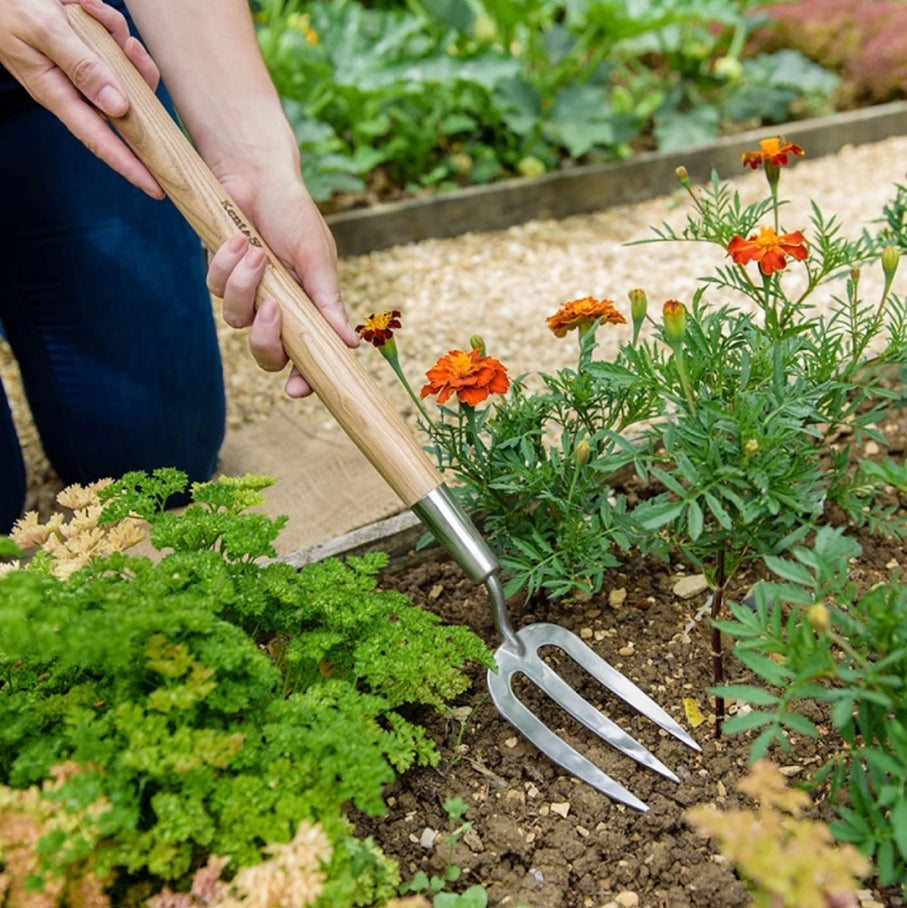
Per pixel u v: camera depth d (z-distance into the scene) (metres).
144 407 2.20
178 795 1.14
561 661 1.58
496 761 1.44
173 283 2.17
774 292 1.60
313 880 1.05
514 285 3.07
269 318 1.47
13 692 1.34
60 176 2.04
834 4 4.27
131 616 1.13
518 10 3.71
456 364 1.50
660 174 3.66
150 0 1.72
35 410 2.29
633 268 3.12
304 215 1.70
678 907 1.23
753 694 1.12
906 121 4.02
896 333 1.57
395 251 3.36
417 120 3.71
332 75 3.49
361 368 1.47
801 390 1.40
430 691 1.46
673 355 1.38
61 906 1.11
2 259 2.13
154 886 1.18
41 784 1.22
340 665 1.44
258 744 1.21
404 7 4.43
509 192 3.47
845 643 1.15
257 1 3.82
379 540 1.80
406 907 1.10
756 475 1.25
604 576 1.74
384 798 1.39
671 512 1.23
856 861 1.00
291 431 2.48
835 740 1.40
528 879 1.28
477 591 1.75
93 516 1.45
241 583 1.37
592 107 3.72
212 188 1.50
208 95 1.73
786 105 4.09
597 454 1.54
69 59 1.42
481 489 1.61
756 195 3.59
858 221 3.28
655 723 1.46
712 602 1.52
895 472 1.18
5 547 1.21
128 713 1.14
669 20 3.66
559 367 2.60
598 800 1.37
